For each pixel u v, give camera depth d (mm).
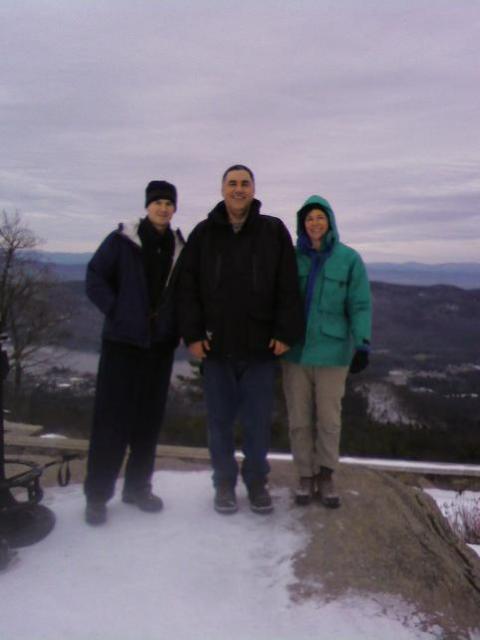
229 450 3814
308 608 2980
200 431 12273
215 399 3736
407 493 4438
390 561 3449
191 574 3148
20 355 24000
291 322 3611
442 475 10352
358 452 12703
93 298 3496
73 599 2924
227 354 3637
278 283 3650
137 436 3752
